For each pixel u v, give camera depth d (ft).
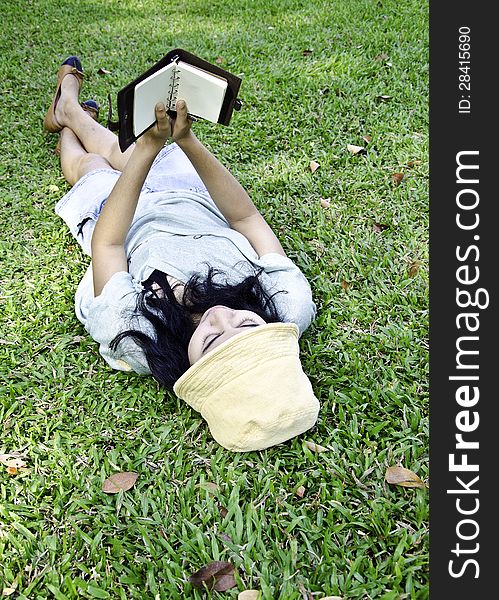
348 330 9.22
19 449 7.74
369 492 7.18
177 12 20.18
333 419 8.04
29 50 17.54
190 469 7.50
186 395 7.58
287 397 7.23
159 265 8.43
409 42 16.90
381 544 6.66
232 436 7.37
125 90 7.60
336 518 6.96
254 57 16.85
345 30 18.01
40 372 8.78
